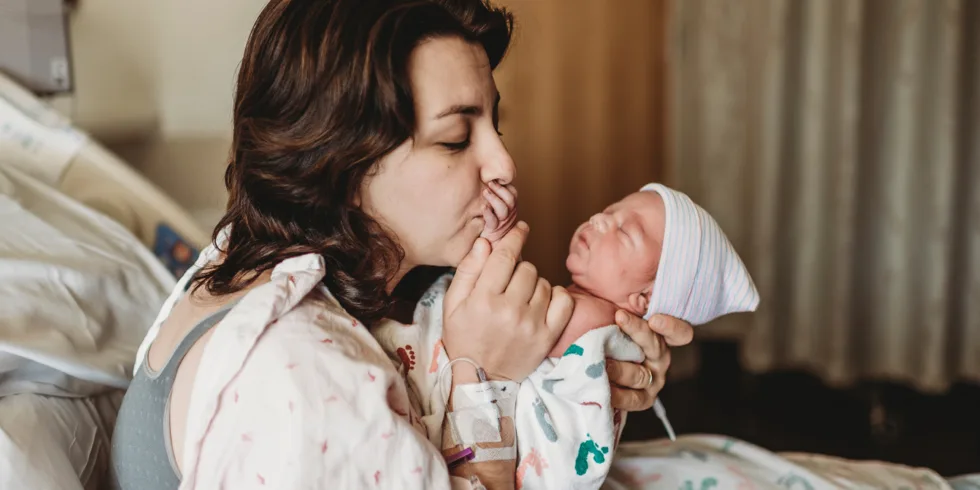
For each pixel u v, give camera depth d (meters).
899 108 2.77
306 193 0.86
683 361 3.26
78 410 1.07
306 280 0.83
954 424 2.71
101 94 2.06
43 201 1.39
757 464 1.24
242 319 0.78
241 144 0.90
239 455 0.74
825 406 2.91
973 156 2.77
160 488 0.85
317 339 0.78
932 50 2.71
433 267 1.08
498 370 0.93
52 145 1.65
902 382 3.01
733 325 3.15
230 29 2.20
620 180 3.25
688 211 1.09
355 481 0.74
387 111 0.82
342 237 0.88
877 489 1.17
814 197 2.91
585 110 3.06
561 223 3.04
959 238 2.84
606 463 0.96
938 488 1.18
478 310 0.91
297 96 0.84
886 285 2.90
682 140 3.21
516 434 0.94
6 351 1.00
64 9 1.87
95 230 1.39
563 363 0.96
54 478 0.92
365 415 0.75
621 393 1.02
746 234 3.13
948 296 2.82
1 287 1.11
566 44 2.95
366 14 0.83
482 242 0.94
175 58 2.15
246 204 0.91
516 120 2.82
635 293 1.08
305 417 0.73
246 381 0.76
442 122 0.86
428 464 0.77
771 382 3.14
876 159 2.85
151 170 2.16
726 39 3.04
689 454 1.24
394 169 0.87
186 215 1.71
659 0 3.26
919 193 2.80
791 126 2.97
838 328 2.91
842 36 2.79
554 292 0.96
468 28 0.89
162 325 0.96
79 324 1.15
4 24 1.79
